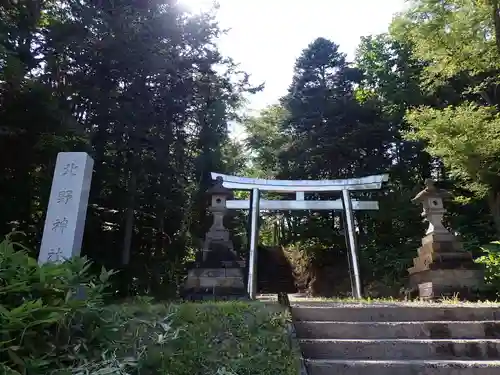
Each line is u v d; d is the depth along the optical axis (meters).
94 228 12.23
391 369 3.85
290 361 3.47
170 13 13.12
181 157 14.43
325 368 3.85
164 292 12.46
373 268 15.31
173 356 2.61
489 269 7.62
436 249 8.18
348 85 21.41
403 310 5.13
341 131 19.11
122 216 13.21
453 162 12.19
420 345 4.34
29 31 11.00
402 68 19.47
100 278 2.95
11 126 9.29
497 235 12.98
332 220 18.88
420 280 8.40
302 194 10.95
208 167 15.51
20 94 9.41
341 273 16.25
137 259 13.44
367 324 4.77
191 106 14.55
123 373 2.12
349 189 10.82
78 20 12.04
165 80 13.19
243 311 4.27
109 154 12.44
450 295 7.66
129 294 11.87
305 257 18.03
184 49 14.02
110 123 12.25
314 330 4.74
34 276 2.40
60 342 2.26
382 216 16.73
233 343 3.36
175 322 3.14
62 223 5.66
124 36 11.85
